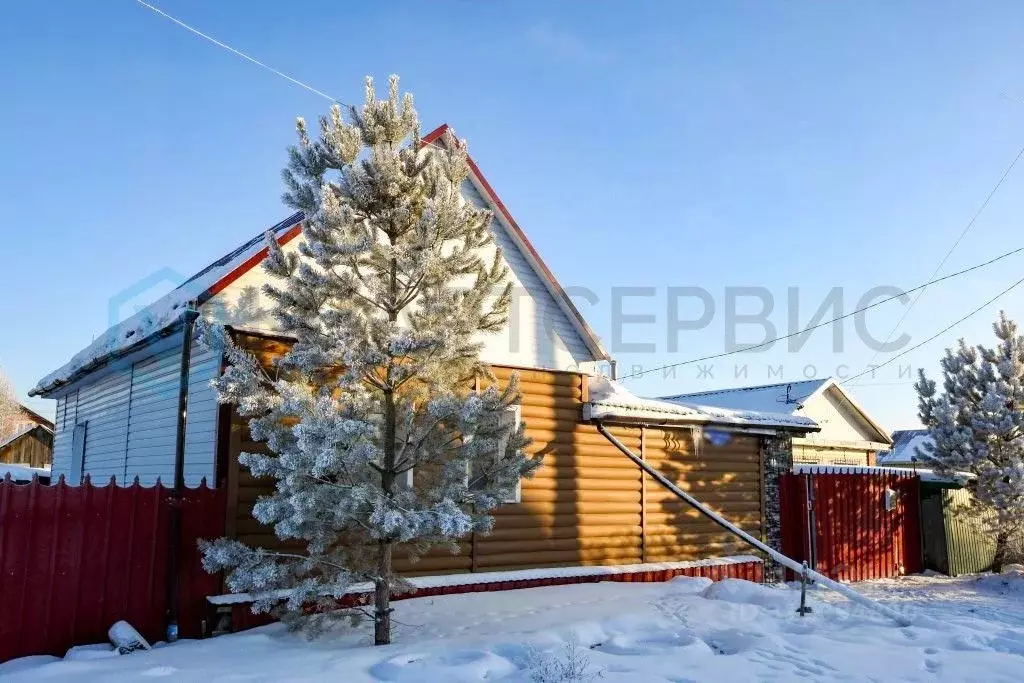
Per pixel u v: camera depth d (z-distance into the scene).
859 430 28.45
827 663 6.93
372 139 7.90
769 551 10.41
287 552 8.64
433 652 6.73
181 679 5.92
